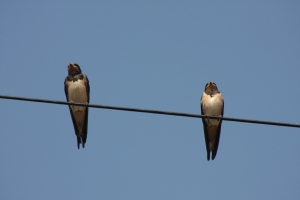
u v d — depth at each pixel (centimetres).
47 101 1242
